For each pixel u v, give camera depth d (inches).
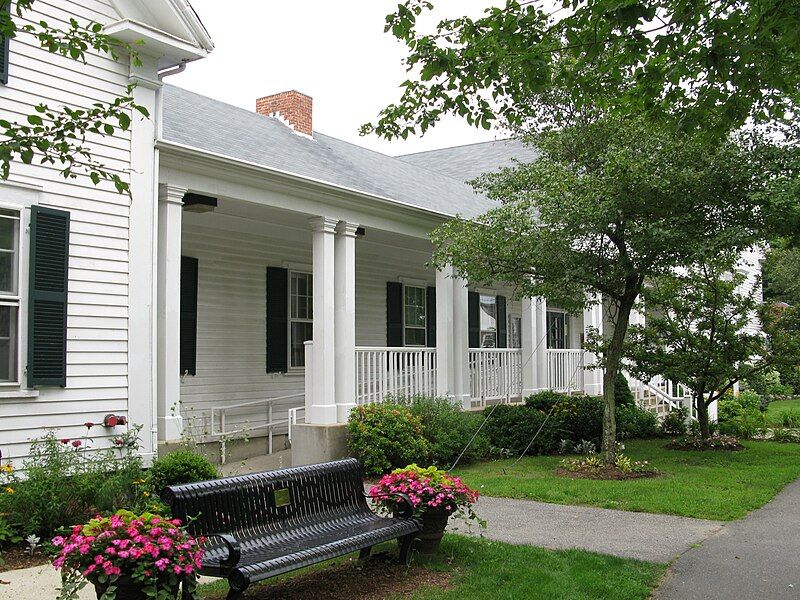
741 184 395.2
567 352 745.0
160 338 370.9
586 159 464.8
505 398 649.6
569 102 478.3
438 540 250.2
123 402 343.9
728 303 584.7
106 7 351.3
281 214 505.7
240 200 417.7
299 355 582.2
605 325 892.0
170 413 369.1
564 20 227.9
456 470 468.4
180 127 420.5
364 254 651.5
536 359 692.7
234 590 178.5
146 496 289.4
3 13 184.5
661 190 391.2
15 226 311.6
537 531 300.5
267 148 477.7
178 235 380.5
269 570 183.0
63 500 271.6
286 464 473.7
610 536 291.6
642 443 615.8
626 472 435.2
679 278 578.6
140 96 358.6
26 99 316.5
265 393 548.1
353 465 257.8
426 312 721.6
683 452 550.9
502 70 274.8
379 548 254.4
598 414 574.2
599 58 264.8
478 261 454.0
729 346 578.2
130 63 356.5
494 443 534.9
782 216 382.3
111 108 198.5
